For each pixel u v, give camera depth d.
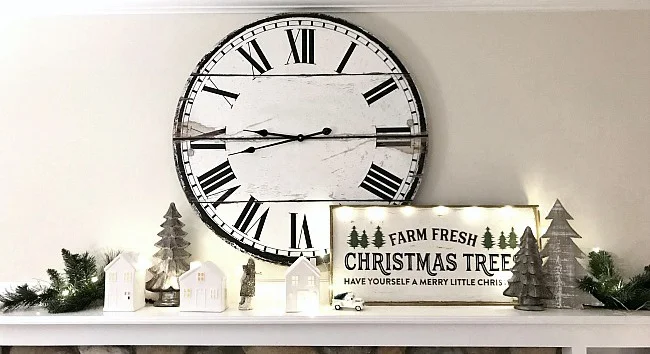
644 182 2.13
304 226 2.10
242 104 2.14
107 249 2.12
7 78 2.18
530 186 2.13
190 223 2.13
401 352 1.92
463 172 2.14
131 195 2.14
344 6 2.18
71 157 2.16
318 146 2.13
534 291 1.88
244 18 2.19
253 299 1.97
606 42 2.17
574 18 2.18
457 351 1.93
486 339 1.84
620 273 2.09
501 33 2.18
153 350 1.94
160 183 2.15
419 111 2.13
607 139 2.14
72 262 1.98
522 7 2.18
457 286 2.01
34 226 2.13
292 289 1.89
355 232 2.04
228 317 1.83
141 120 2.17
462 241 2.03
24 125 2.16
